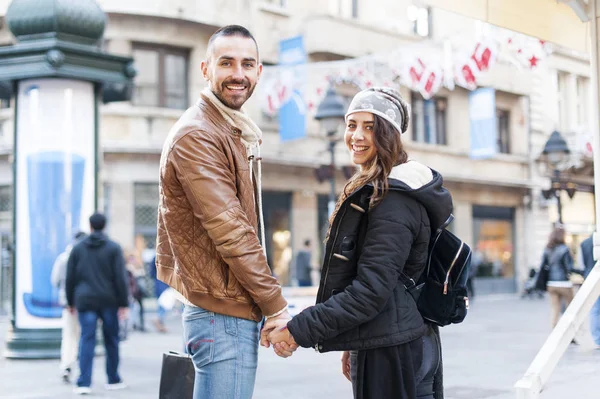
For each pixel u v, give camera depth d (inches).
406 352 116.6
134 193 761.0
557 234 445.7
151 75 780.6
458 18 952.3
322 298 119.4
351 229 117.4
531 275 455.5
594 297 139.4
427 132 1011.9
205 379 116.3
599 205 168.4
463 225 1039.0
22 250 396.8
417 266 118.7
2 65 394.3
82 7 398.9
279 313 114.1
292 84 687.1
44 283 393.7
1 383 312.0
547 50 398.0
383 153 117.1
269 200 849.5
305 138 869.2
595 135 171.6
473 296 916.6
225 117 119.6
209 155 113.8
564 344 128.4
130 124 766.5
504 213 1101.1
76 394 284.8
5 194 789.9
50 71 385.7
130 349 435.8
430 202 115.8
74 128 401.7
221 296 114.4
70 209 398.9
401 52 567.2
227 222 111.2
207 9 792.3
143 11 759.7
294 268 861.2
